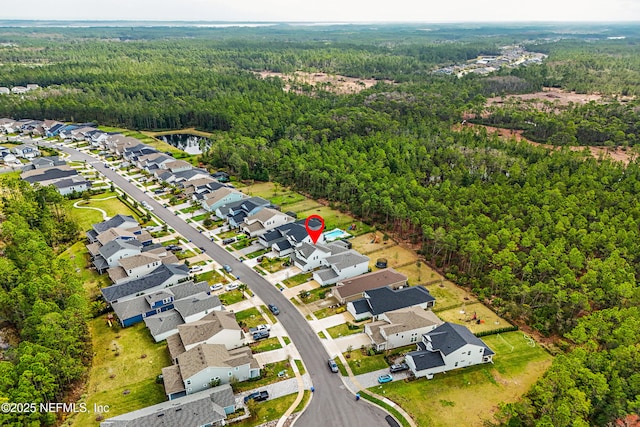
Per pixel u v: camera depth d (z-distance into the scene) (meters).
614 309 82.88
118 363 78.25
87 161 187.25
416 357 76.62
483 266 106.19
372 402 70.50
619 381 67.62
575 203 124.00
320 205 147.00
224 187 148.88
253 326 88.19
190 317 86.94
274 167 177.75
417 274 106.56
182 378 70.50
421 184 151.00
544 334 86.62
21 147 188.88
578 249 105.75
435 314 91.94
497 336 86.00
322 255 108.62
